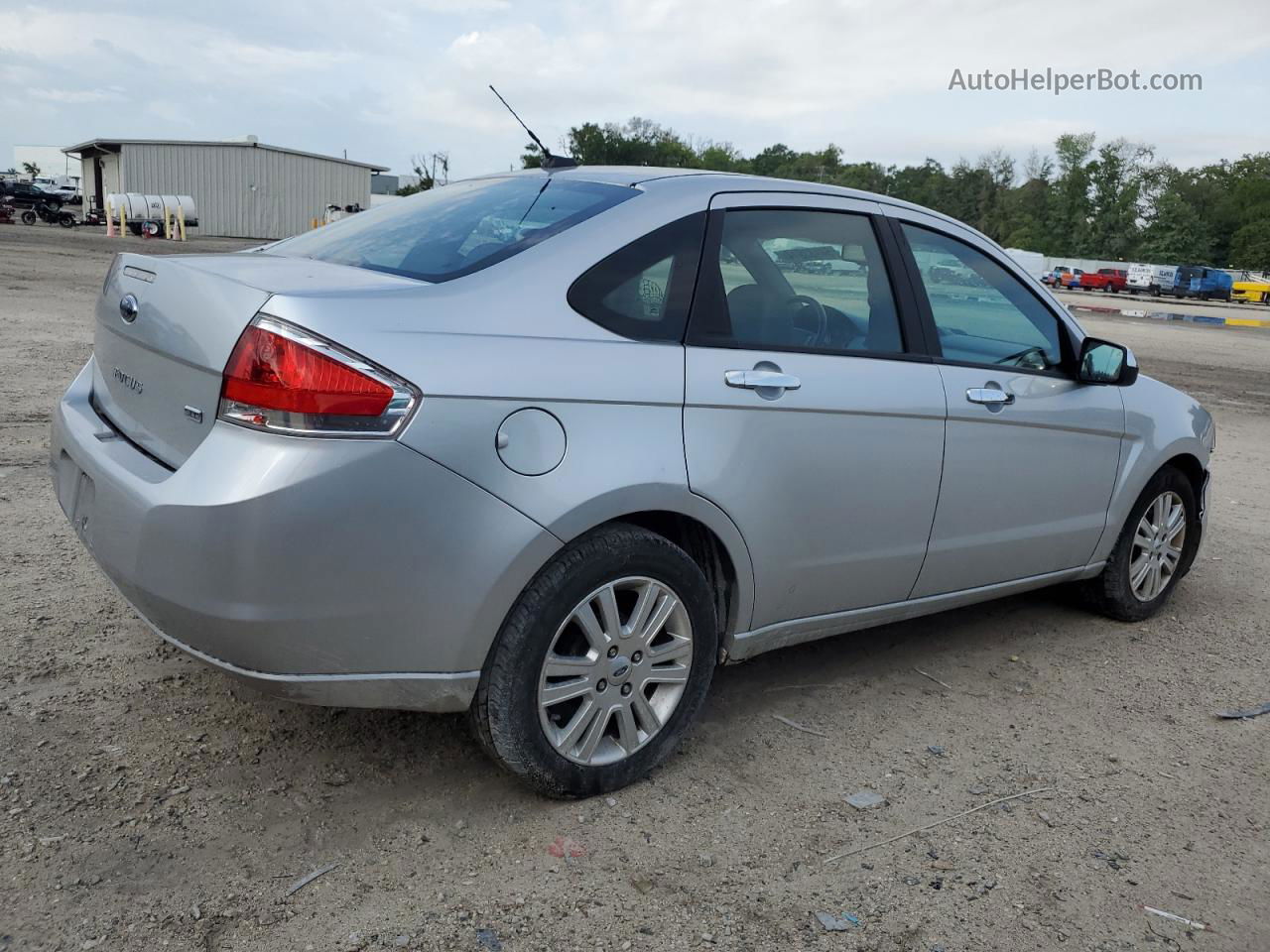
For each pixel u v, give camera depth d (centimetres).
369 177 5422
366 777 295
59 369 860
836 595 342
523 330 265
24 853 247
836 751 333
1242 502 736
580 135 8819
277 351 235
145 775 285
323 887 247
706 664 307
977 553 381
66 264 2048
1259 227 9862
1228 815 311
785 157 11838
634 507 276
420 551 245
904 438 341
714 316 303
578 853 267
